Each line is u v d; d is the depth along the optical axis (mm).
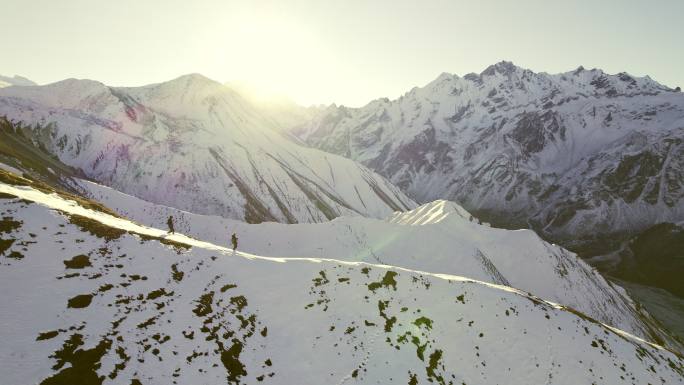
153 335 22562
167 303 25062
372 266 34625
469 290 34094
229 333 24922
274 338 25938
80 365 19328
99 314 22281
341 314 28844
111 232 28797
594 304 85188
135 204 73875
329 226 66250
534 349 29781
